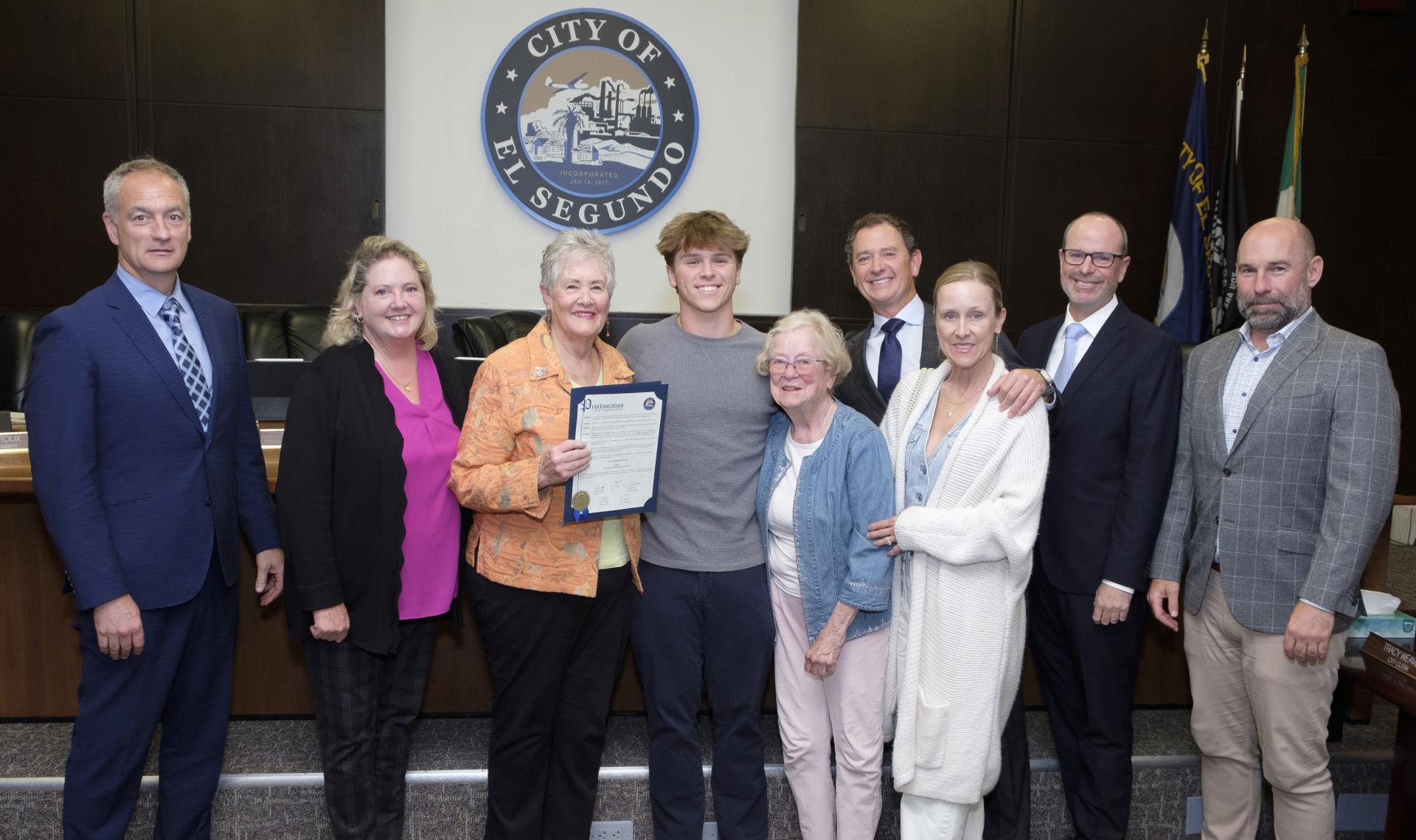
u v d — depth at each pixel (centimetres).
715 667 193
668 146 460
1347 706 260
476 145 453
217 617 187
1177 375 199
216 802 208
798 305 466
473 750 222
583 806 193
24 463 212
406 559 183
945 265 471
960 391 191
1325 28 475
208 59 429
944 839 188
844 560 188
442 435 187
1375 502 175
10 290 430
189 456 178
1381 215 486
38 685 228
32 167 426
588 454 166
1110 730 204
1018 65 463
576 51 451
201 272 438
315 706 185
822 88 456
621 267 467
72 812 177
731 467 188
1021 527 178
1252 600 189
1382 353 180
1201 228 453
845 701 190
